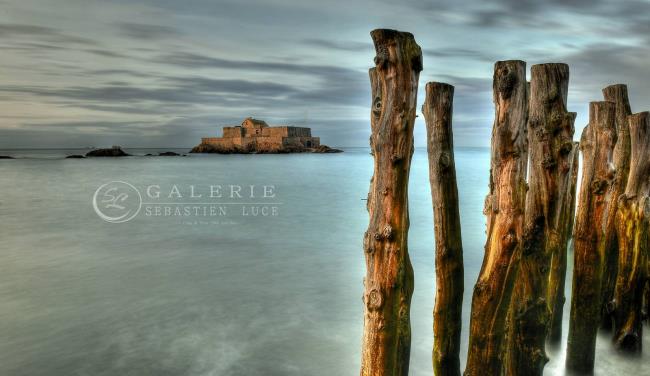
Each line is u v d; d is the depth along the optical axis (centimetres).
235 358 708
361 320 852
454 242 436
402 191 352
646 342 623
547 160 427
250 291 1013
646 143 547
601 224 502
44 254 1352
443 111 415
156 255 1341
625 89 623
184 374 660
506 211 391
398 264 355
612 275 602
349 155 12144
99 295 984
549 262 435
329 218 2014
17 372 661
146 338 775
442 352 453
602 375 558
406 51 338
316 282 1077
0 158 9706
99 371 666
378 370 361
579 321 521
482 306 404
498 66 386
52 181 4066
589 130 506
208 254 1350
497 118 391
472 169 4891
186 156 11575
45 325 824
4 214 2138
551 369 571
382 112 349
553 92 429
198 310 898
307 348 741
